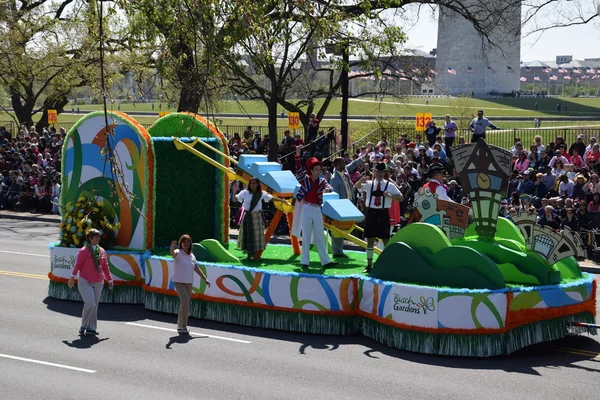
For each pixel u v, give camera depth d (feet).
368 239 41.57
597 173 68.54
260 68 82.58
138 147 47.47
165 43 69.67
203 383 31.01
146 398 29.09
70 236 48.14
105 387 30.45
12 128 140.05
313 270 41.57
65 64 120.88
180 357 34.99
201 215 52.16
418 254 37.50
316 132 87.56
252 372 32.63
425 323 35.37
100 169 48.70
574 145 76.28
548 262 38.17
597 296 50.11
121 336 38.88
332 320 39.01
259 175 46.44
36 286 51.83
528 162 73.20
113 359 34.58
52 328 40.45
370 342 37.78
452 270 36.37
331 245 48.34
